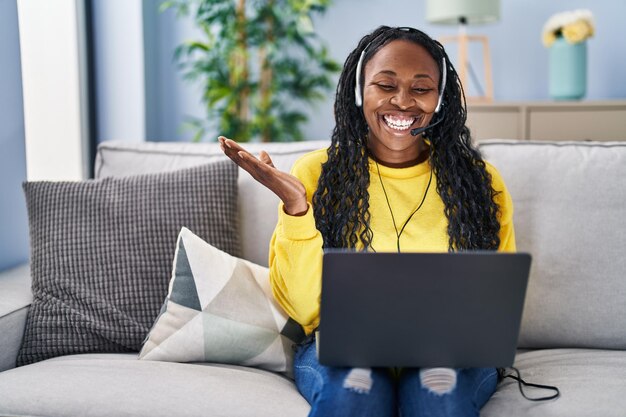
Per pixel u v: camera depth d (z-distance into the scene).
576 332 1.65
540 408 1.30
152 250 1.71
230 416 1.29
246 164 1.32
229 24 3.74
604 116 3.15
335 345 1.19
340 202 1.51
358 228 1.49
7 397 1.34
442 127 1.55
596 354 1.59
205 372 1.45
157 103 3.92
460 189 1.52
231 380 1.42
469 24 3.70
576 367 1.49
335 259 1.12
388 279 1.13
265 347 1.55
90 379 1.38
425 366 1.21
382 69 1.47
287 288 1.43
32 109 2.55
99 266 1.69
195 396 1.33
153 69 3.83
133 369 1.44
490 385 1.36
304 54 3.98
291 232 1.37
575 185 1.71
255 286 1.61
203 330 1.54
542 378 1.44
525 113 3.20
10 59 2.04
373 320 1.16
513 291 1.15
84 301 1.65
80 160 3.09
